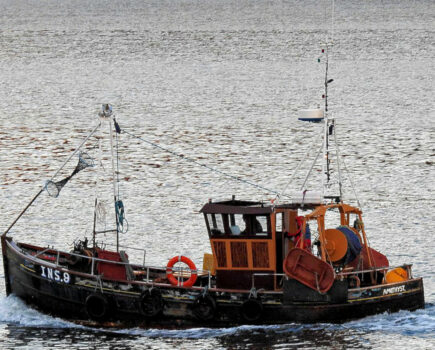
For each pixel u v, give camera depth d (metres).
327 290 128.00
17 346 127.25
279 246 134.12
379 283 137.88
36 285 138.00
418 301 136.88
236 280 133.25
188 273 143.12
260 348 123.88
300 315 129.38
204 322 130.62
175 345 126.25
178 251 180.38
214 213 132.00
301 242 129.88
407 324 131.88
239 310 130.00
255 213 130.75
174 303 131.12
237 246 132.38
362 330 129.00
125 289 132.12
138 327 132.75
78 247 140.00
